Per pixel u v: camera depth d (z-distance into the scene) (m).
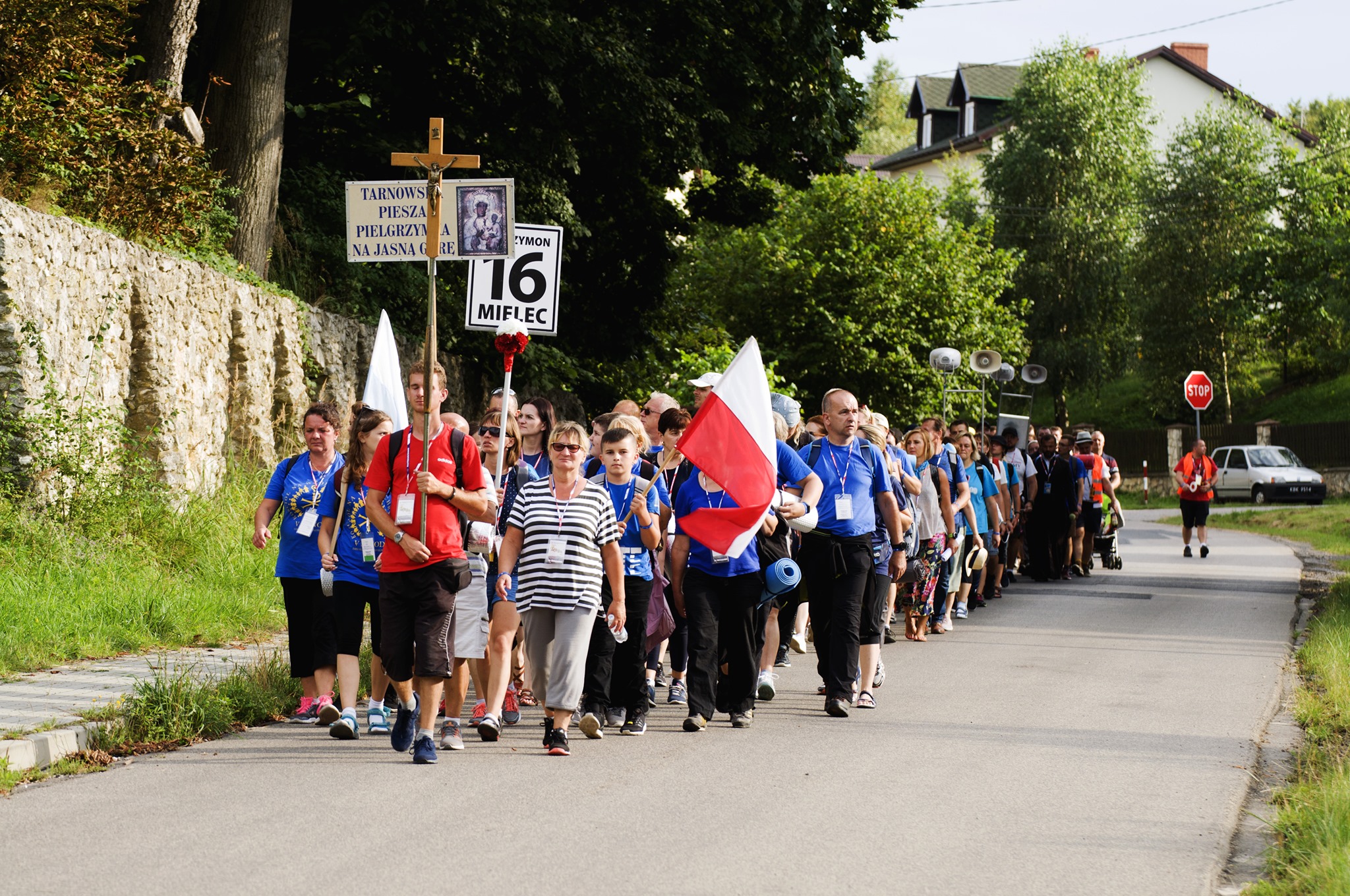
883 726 26.38
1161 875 16.50
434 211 24.75
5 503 36.00
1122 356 171.38
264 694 27.19
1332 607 43.88
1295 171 166.50
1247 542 81.62
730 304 106.06
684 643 30.03
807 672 34.47
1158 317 168.25
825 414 28.19
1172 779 21.72
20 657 29.19
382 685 25.84
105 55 47.81
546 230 33.94
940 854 17.31
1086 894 15.73
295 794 20.38
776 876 16.27
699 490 26.30
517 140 68.44
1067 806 19.94
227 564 39.84
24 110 40.34
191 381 46.03
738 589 26.39
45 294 37.88
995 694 29.98
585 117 68.62
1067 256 169.25
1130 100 174.88
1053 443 56.12
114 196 44.66
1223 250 166.25
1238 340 169.38
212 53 59.22
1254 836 18.53
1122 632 40.69
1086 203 170.25
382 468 23.20
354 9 63.25
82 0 41.72
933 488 39.22
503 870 16.38
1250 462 135.38
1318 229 163.50
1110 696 29.73
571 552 23.61
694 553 26.52
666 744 24.64
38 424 37.00
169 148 46.38
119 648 31.95
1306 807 18.64
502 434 27.22
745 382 26.00
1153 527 100.38
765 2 69.38
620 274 84.12
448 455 23.28
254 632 35.50
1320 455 144.38
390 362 29.56
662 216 82.38
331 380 57.69
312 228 64.19
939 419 40.22
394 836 17.95
